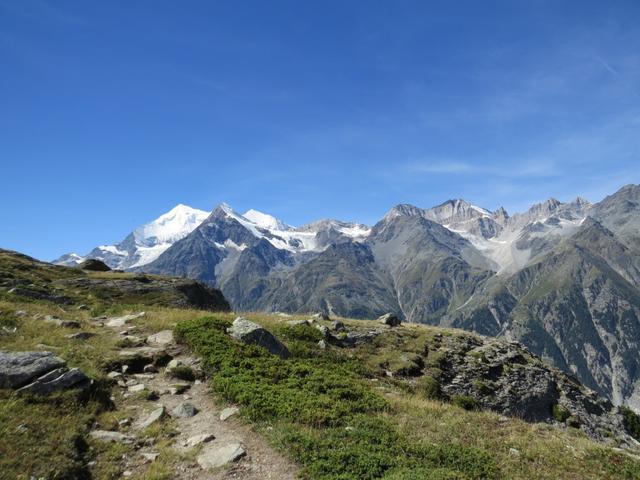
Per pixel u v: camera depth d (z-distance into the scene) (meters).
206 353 25.38
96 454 15.40
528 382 44.38
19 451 13.99
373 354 38.94
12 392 17.12
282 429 17.91
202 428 18.20
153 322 32.03
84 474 14.23
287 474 15.09
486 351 46.97
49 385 17.95
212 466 15.24
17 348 21.81
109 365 22.81
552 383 47.06
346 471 15.20
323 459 15.84
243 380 22.41
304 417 19.02
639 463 18.59
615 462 18.50
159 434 17.34
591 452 19.30
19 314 29.20
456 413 23.39
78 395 18.25
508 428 21.73
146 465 15.25
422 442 18.34
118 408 19.11
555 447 19.53
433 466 16.31
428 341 44.44
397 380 34.84
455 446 18.09
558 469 17.30
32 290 41.47
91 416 17.42
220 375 22.94
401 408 23.28
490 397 39.56
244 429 18.20
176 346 27.22
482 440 19.33
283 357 30.16
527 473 16.67
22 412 16.03
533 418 41.44
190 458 15.74
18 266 53.81
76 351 23.23
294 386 22.95
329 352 34.94
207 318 30.95
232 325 30.47
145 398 20.38
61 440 15.13
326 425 18.92
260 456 16.14
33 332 25.30
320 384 23.78
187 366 24.20
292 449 16.45
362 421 19.59
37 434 15.09
